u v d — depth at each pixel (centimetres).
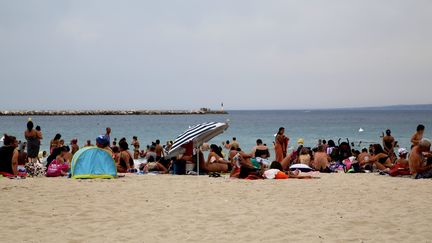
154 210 884
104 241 670
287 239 679
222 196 1039
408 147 3900
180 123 9625
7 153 1368
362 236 693
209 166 1612
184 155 1588
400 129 6962
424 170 1380
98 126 8056
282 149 1794
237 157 1436
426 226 748
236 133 6094
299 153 1786
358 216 827
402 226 751
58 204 937
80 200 981
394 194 1055
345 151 2019
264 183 1262
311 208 902
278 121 11475
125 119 12888
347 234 705
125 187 1172
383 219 802
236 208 903
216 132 1573
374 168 1705
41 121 10906
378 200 982
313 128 7519
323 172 1711
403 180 1323
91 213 855
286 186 1197
